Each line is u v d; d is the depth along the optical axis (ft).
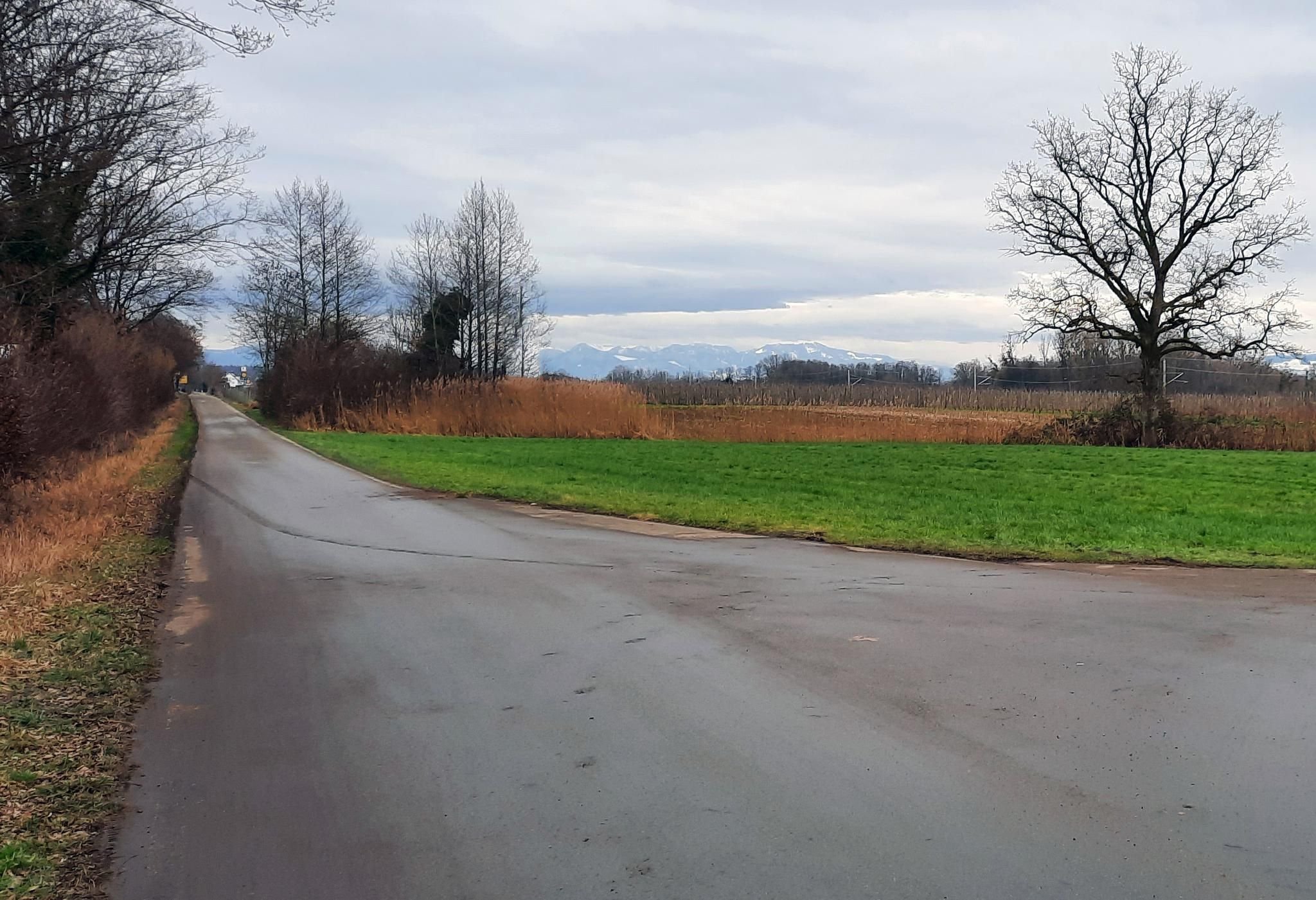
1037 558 41.04
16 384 50.65
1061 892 13.15
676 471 89.25
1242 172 142.61
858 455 111.96
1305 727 19.63
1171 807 15.87
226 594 35.37
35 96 40.24
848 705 21.24
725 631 28.07
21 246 54.24
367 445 126.62
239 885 13.93
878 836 14.89
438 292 211.61
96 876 14.35
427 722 20.80
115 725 21.16
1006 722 20.04
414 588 35.68
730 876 13.73
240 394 408.46
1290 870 13.71
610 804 16.30
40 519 49.03
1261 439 138.10
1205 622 28.76
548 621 29.91
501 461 100.07
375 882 13.89
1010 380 325.62
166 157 55.42
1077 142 148.56
